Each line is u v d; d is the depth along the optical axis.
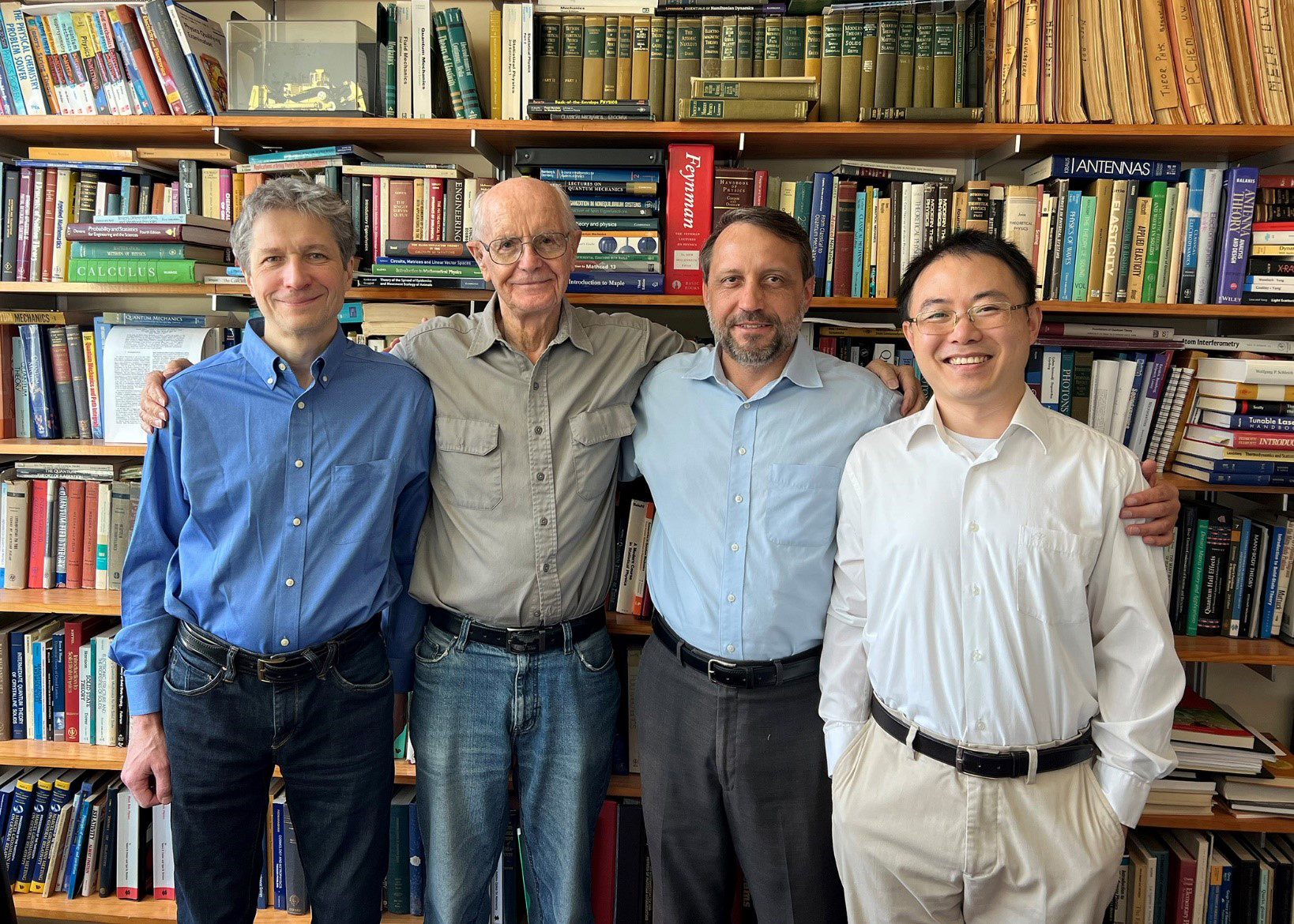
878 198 1.93
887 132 1.86
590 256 1.93
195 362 1.97
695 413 1.59
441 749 1.62
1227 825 1.87
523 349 1.64
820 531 1.52
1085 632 1.30
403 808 2.02
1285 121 1.85
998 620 1.29
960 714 1.30
